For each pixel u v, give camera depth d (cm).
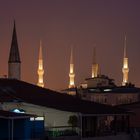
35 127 4872
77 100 6544
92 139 5700
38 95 6084
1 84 6103
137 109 7631
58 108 5466
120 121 6544
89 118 5909
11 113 4672
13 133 4678
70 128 5394
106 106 6606
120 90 10075
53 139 5050
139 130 6625
